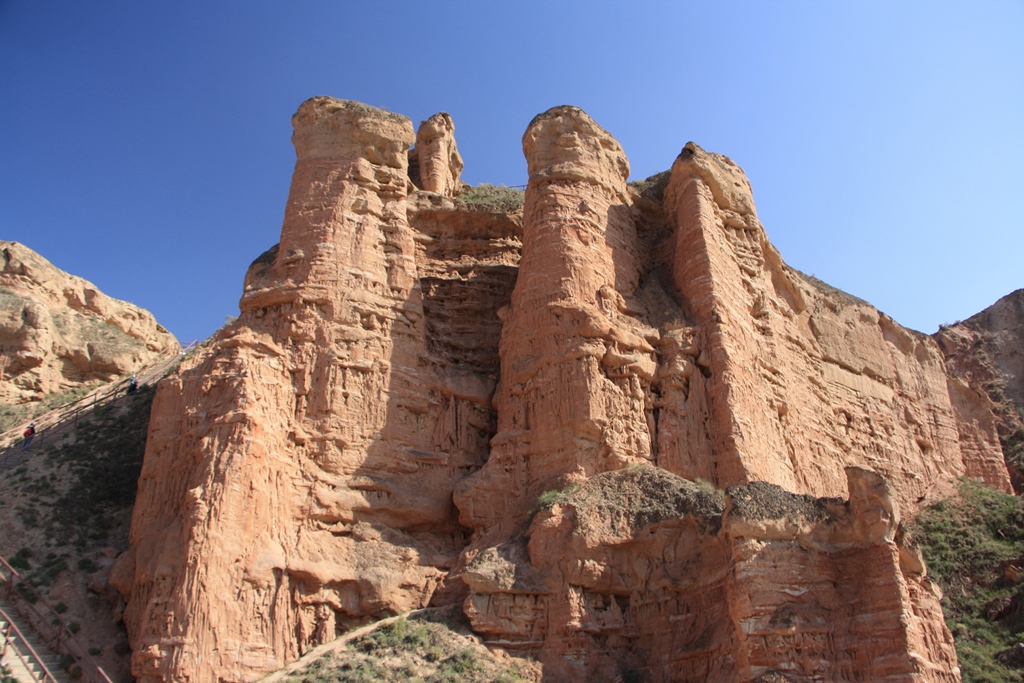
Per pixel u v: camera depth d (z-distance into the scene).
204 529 22.62
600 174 31.11
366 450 26.55
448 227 35.44
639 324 28.52
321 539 24.58
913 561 18.67
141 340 52.06
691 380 27.31
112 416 38.09
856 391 38.66
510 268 34.19
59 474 32.41
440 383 28.94
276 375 26.59
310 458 25.86
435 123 39.62
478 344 31.84
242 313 28.22
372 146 31.55
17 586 25.48
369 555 24.83
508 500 25.52
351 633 23.05
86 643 24.00
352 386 27.20
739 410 26.86
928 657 17.62
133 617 23.73
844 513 19.42
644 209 33.53
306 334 27.52
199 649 21.16
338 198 30.08
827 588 18.64
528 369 26.91
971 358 58.50
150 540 24.22
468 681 20.45
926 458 41.12
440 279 33.12
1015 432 51.12
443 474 27.56
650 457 25.62
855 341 40.25
